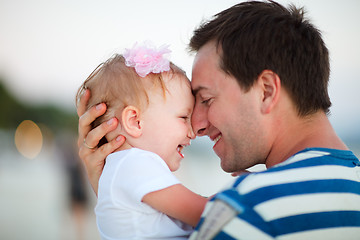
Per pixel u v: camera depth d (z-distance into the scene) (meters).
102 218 1.60
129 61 1.82
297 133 1.44
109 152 1.73
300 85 1.44
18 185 16.69
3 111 55.81
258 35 1.45
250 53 1.45
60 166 8.45
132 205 1.52
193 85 1.64
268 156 1.52
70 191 7.84
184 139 1.91
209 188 13.41
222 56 1.51
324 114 1.49
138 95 1.80
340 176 1.19
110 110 1.83
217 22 1.57
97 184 1.76
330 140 1.38
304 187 1.14
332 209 1.12
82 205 7.76
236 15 1.52
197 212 1.47
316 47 1.49
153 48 1.84
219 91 1.53
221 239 1.10
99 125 1.82
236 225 1.09
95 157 1.74
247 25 1.48
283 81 1.44
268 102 1.45
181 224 1.60
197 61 1.61
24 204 11.04
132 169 1.54
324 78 1.51
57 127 69.81
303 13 1.53
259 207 1.10
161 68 1.79
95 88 1.89
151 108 1.81
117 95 1.82
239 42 1.47
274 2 1.56
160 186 1.48
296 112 1.45
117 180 1.56
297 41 1.45
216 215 1.13
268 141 1.49
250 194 1.13
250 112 1.48
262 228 1.07
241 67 1.46
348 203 1.15
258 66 1.44
